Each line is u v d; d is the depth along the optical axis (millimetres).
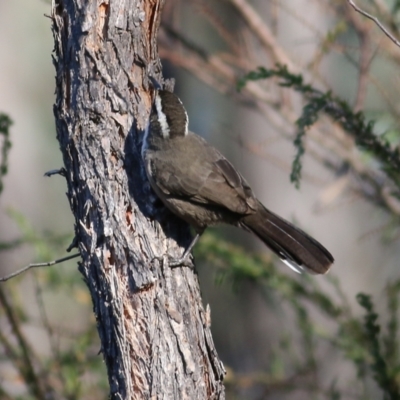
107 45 8336
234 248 13211
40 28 23797
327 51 12953
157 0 8609
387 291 12367
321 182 14156
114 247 7895
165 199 8906
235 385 12758
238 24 17609
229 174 9781
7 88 23141
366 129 9953
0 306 12742
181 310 7863
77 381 12422
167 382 7605
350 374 15664
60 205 23344
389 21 12328
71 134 8219
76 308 18594
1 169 11055
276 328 17922
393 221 12180
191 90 19172
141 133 8586
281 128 14750
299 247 10023
